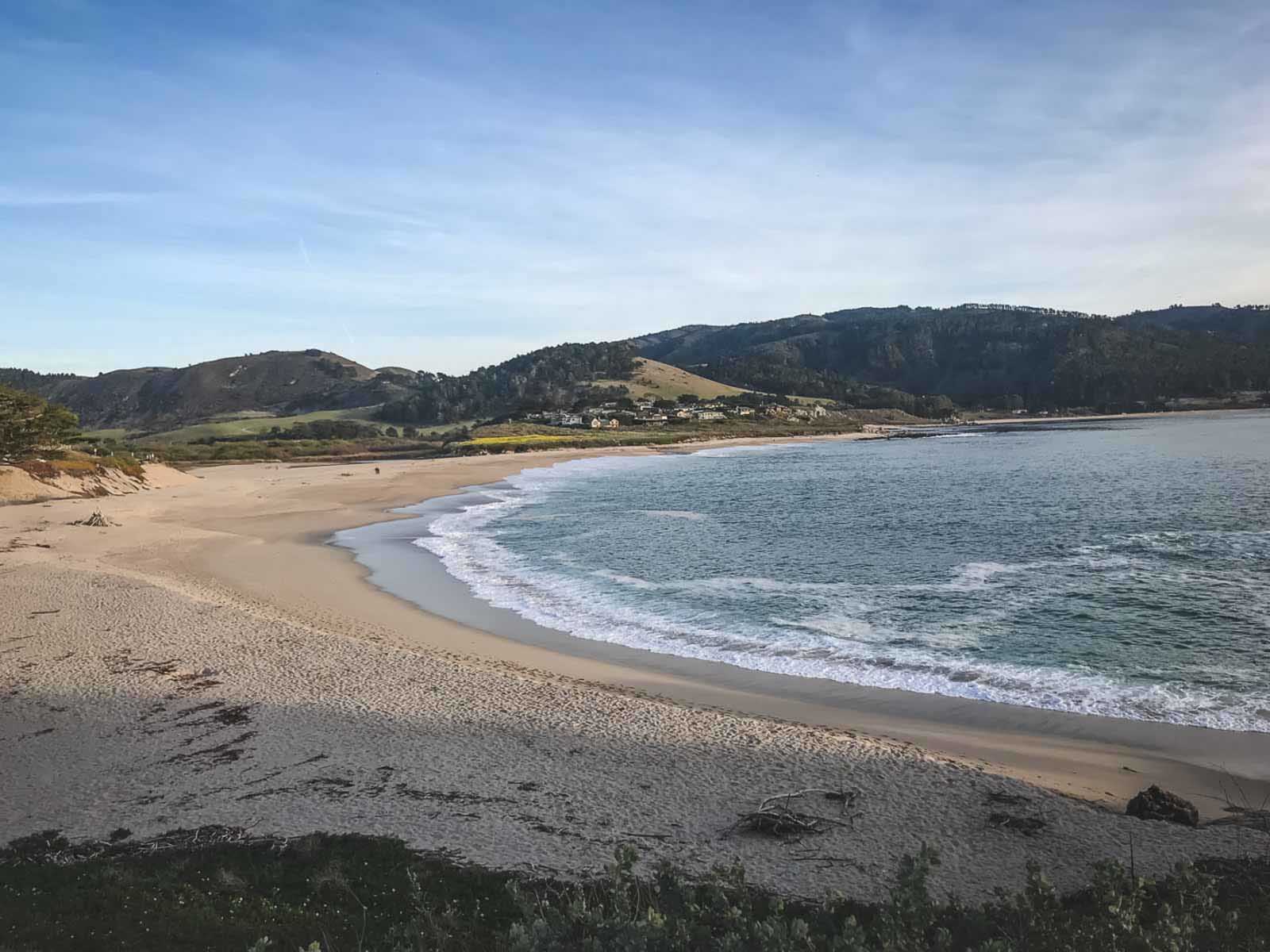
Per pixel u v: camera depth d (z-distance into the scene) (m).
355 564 31.88
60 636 20.28
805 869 9.54
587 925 6.35
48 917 8.55
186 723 14.64
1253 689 16.11
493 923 8.45
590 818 11.00
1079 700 15.90
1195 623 20.78
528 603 25.22
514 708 15.27
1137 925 6.72
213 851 10.20
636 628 22.08
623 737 13.84
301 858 10.02
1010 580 26.66
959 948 7.06
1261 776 12.38
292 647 19.44
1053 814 10.86
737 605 24.56
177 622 21.67
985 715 15.30
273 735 14.05
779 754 13.02
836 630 21.45
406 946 7.64
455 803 11.48
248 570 30.16
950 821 10.73
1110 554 30.34
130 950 7.94
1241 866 9.21
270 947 8.03
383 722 14.61
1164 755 13.28
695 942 6.45
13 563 30.06
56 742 13.84
